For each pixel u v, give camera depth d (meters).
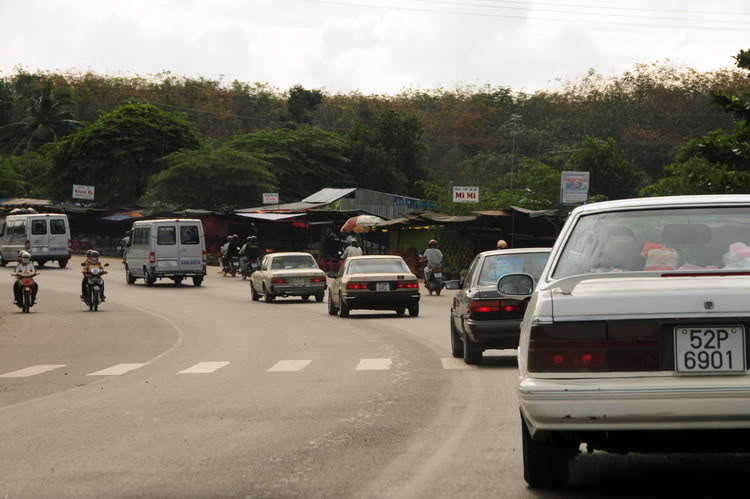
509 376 18.23
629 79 140.62
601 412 7.40
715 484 8.88
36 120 128.38
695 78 137.38
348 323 33.25
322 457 10.51
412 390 16.47
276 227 82.56
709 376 7.39
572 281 7.87
